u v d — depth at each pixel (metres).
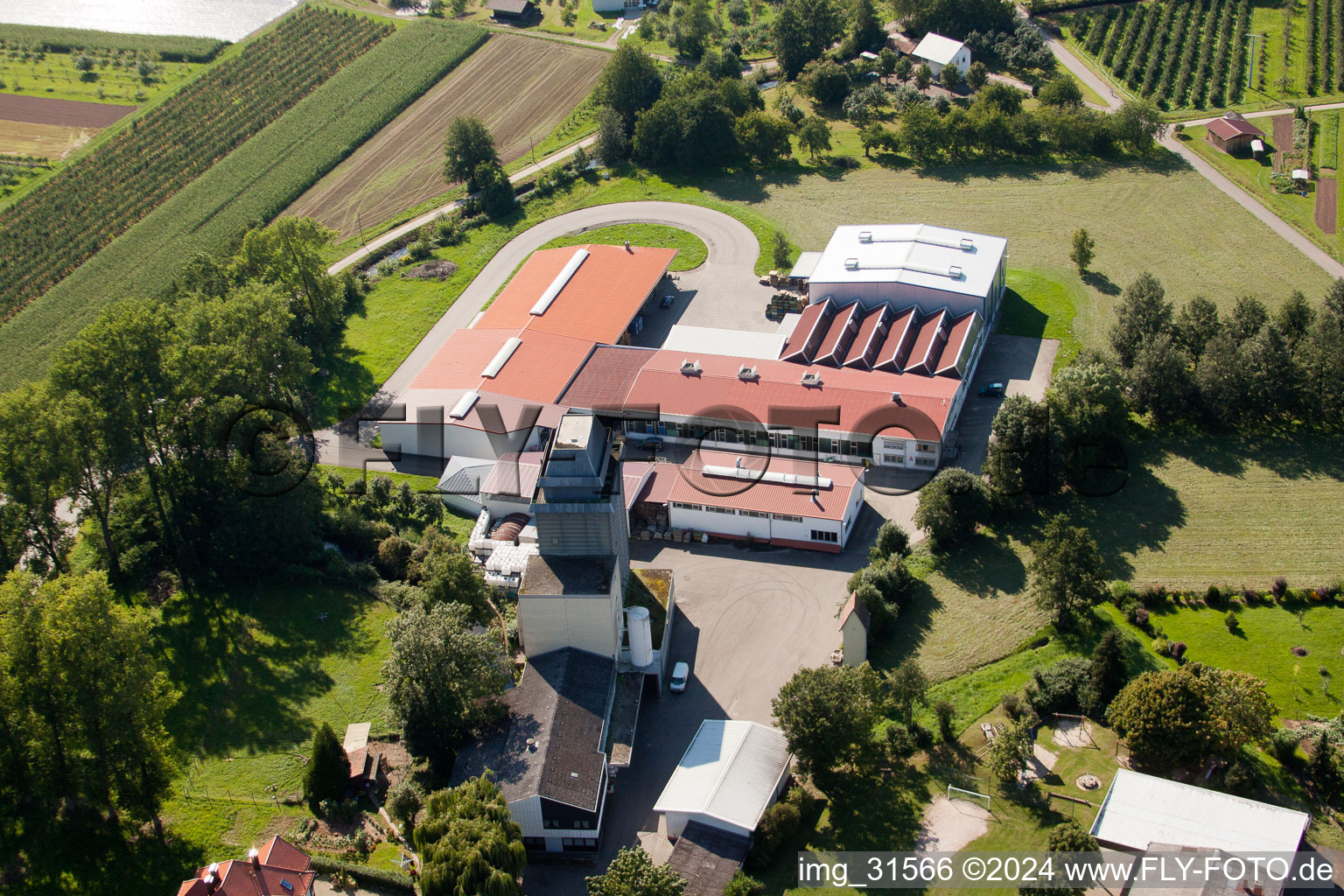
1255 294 177.25
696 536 138.00
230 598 125.69
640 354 164.12
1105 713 105.00
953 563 129.25
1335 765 95.75
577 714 104.50
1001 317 176.75
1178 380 147.38
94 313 197.75
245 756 106.00
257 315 150.50
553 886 96.12
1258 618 118.00
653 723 111.69
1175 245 193.75
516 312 176.12
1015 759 97.62
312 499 131.75
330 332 185.88
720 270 196.12
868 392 150.38
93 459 125.00
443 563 118.75
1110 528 132.38
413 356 178.62
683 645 120.81
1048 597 116.50
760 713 111.88
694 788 98.62
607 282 182.75
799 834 97.62
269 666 116.94
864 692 102.38
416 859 92.75
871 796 100.69
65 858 94.75
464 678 101.88
